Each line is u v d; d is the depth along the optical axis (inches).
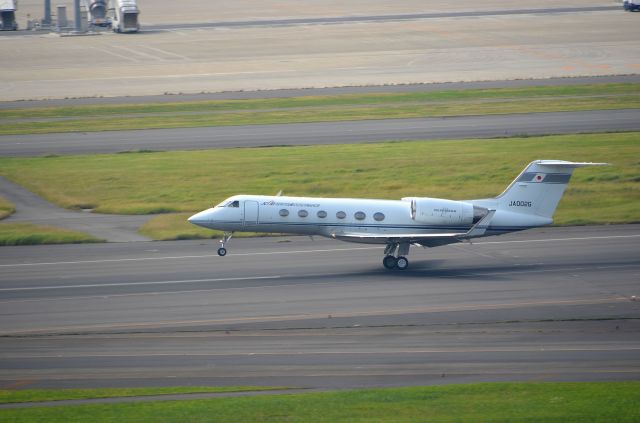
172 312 6348.4
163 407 4463.6
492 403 4439.0
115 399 4685.0
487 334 5807.1
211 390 4817.9
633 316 6190.9
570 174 7544.3
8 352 5502.0
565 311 6318.9
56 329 5969.5
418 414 4288.9
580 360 5275.6
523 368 5137.8
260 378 5007.4
